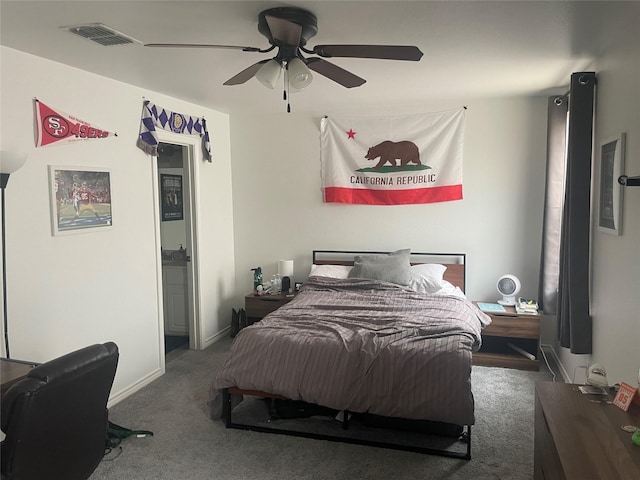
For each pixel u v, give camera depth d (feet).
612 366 8.61
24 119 8.96
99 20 7.38
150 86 11.90
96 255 10.73
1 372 7.25
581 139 9.84
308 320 10.79
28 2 6.63
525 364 13.07
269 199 16.66
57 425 5.89
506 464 8.50
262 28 7.19
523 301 13.85
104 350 6.50
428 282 13.65
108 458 8.84
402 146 15.08
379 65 10.28
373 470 8.40
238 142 16.74
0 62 8.51
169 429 9.95
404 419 9.61
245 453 9.00
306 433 9.65
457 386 8.52
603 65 9.32
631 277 7.71
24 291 9.04
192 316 15.15
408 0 6.70
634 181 6.81
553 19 7.52
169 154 16.39
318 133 15.90
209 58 9.43
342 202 15.74
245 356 9.68
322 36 8.23
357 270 14.38
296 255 16.61
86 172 10.36
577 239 9.93
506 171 14.47
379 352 9.00
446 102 14.65
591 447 4.83
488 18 7.45
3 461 5.47
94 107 10.59
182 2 6.72
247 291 17.19
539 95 13.79
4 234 8.36
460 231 14.99
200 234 14.98
